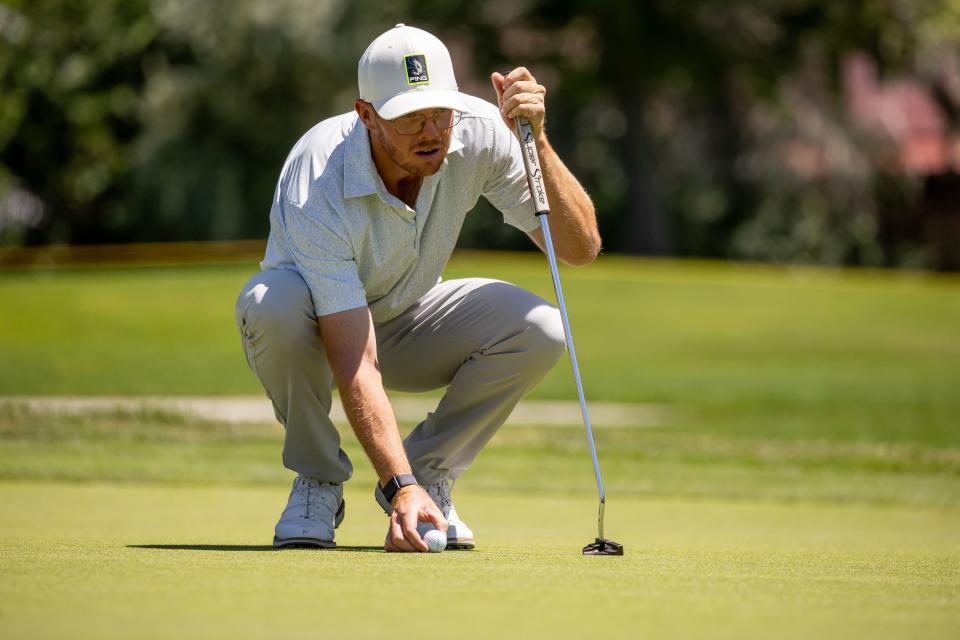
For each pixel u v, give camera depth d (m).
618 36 98.44
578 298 74.12
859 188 106.56
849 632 7.31
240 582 8.77
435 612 7.64
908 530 17.77
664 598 8.44
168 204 102.56
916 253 112.75
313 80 103.00
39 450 28.25
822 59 103.81
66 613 7.41
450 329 13.12
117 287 72.81
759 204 109.50
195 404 38.59
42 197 98.75
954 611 8.18
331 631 6.97
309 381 12.08
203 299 69.94
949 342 66.25
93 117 91.31
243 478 24.62
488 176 12.75
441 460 13.14
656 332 66.50
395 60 11.27
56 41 88.50
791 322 70.50
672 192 111.81
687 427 38.78
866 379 53.25
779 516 20.17
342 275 11.68
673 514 20.25
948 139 114.12
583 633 7.07
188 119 102.69
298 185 11.74
